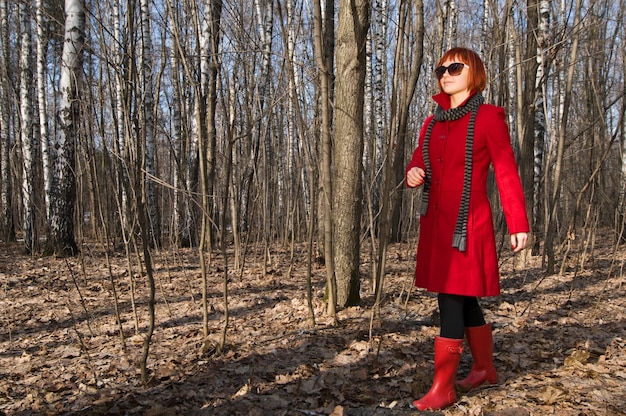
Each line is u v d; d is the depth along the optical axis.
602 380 2.70
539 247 8.66
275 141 9.45
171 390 2.78
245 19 6.87
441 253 2.39
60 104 8.66
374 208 10.47
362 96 4.38
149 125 10.74
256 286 6.00
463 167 2.38
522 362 3.04
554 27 6.83
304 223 10.93
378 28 12.10
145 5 10.40
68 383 2.95
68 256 9.04
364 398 2.58
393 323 3.93
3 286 6.15
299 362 3.15
